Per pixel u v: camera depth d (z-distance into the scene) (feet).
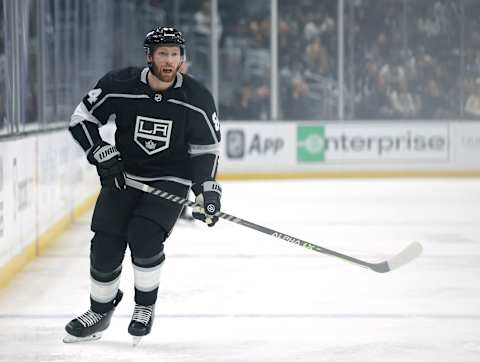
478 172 114.93
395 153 114.42
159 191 31.65
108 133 91.45
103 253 32.07
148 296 32.60
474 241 62.08
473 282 46.75
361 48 116.47
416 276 48.44
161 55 30.48
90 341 33.86
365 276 48.32
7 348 32.91
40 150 56.39
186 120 31.40
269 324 36.99
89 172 82.43
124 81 31.37
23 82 52.21
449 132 114.52
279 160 113.50
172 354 31.99
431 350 32.73
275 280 47.06
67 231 66.18
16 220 48.75
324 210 80.12
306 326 36.63
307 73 115.85
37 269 50.34
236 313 39.09
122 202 31.99
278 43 115.44
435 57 117.29
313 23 115.85
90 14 87.56
